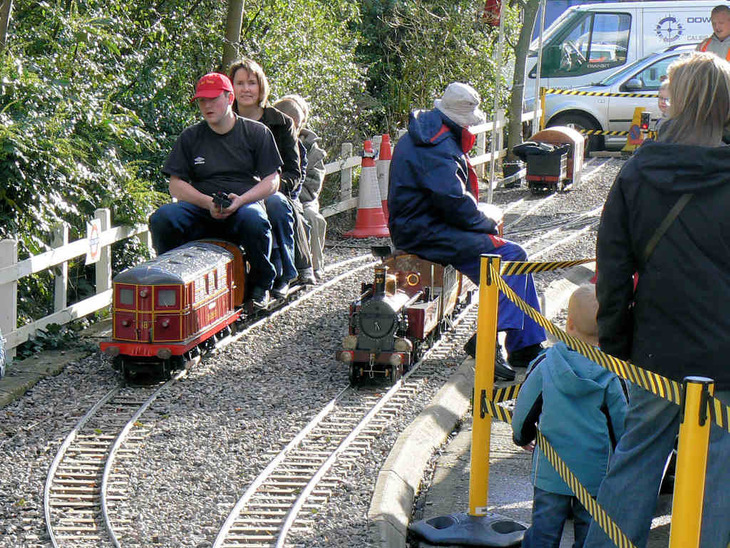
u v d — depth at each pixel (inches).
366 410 298.2
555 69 890.7
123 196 422.0
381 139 609.9
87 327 385.1
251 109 384.5
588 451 181.3
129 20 506.0
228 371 332.2
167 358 307.7
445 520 219.3
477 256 322.3
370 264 487.2
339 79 671.8
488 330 203.8
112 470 255.0
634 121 827.4
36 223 379.9
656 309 158.1
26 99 394.6
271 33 605.0
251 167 356.8
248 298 363.9
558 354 184.1
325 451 268.1
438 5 825.5
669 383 136.9
